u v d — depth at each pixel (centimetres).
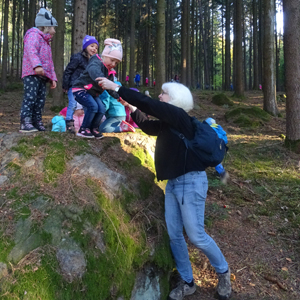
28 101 310
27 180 253
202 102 1311
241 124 818
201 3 2897
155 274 255
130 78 2223
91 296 202
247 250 336
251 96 1697
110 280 214
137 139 356
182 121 238
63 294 194
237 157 562
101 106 313
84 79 292
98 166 279
